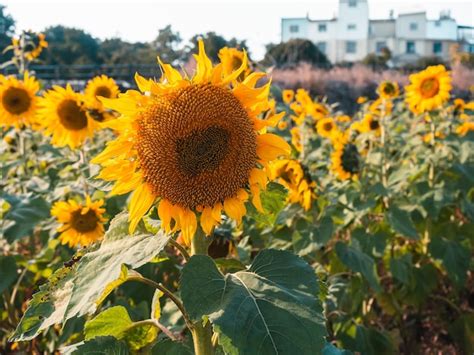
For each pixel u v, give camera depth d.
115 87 1.87
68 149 1.77
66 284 0.56
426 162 1.64
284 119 2.40
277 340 0.45
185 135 0.54
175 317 0.86
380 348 1.19
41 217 1.25
